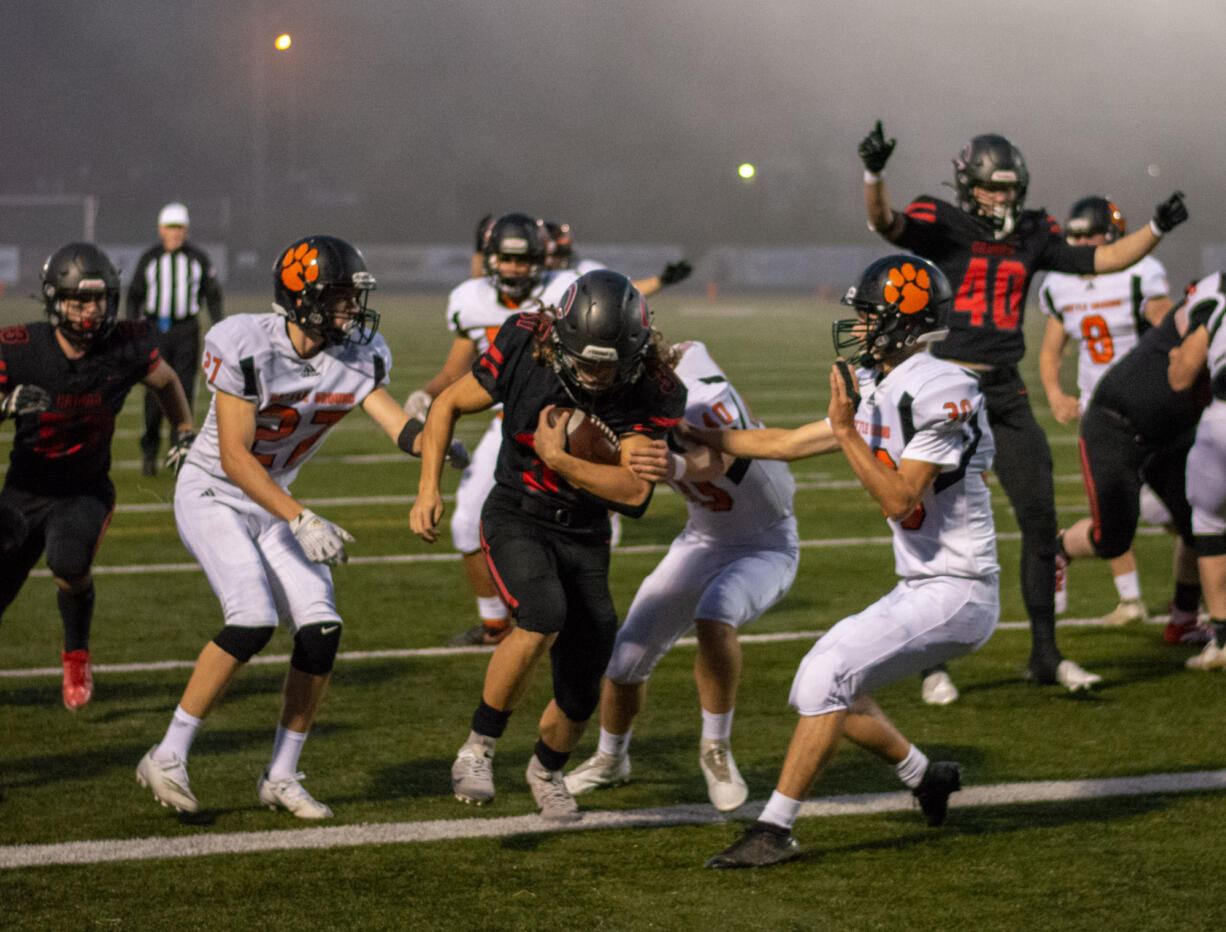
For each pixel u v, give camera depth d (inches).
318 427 552.7
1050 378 965.8
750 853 482.3
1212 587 737.6
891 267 494.3
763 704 684.7
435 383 815.7
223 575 525.3
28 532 636.1
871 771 591.2
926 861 489.7
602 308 451.2
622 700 559.2
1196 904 452.1
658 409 486.0
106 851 492.7
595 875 477.1
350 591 922.7
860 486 1337.4
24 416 611.8
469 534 761.0
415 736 633.6
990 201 720.3
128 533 1104.2
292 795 527.8
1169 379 747.4
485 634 797.2
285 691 532.4
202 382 2121.1
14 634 805.2
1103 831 517.3
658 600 562.3
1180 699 693.3
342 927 432.5
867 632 487.8
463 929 432.1
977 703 691.4
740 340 3078.2
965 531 501.0
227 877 470.9
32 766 585.6
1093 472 784.3
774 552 571.8
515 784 575.2
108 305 609.0
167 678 719.7
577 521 497.4
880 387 496.4
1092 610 892.6
